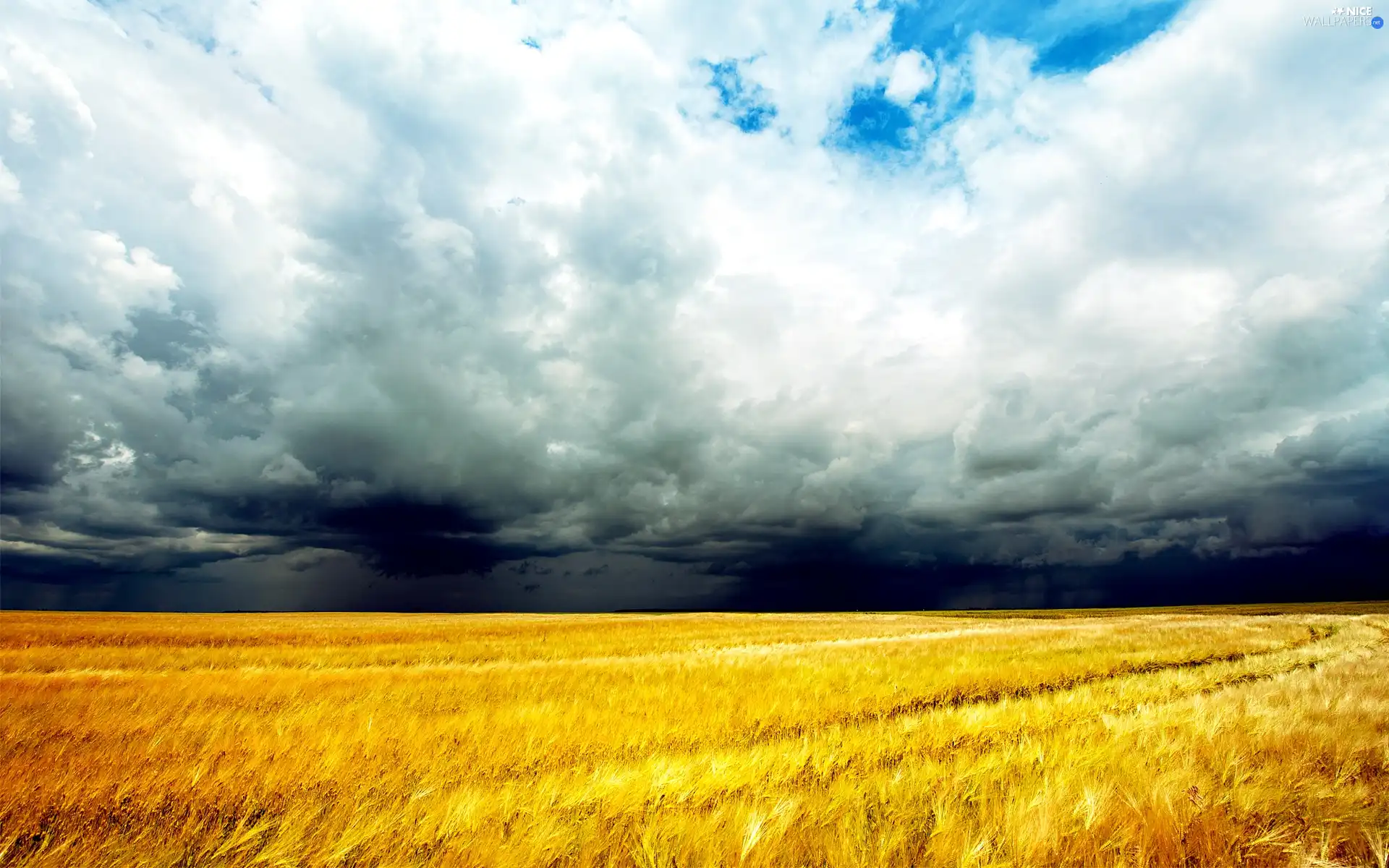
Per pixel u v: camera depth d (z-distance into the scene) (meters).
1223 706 7.63
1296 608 97.06
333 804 5.21
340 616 79.81
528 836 4.23
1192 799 4.45
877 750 6.72
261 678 15.29
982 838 3.98
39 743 7.49
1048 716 8.29
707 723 9.30
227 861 4.23
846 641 30.62
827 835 4.18
